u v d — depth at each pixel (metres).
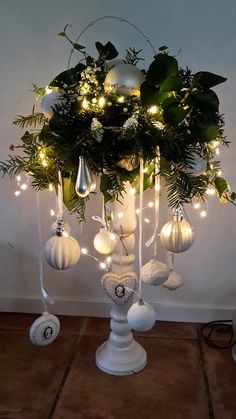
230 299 1.51
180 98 0.89
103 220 1.14
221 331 1.47
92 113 0.91
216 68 1.31
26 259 1.55
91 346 1.37
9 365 1.27
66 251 1.02
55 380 1.20
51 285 1.57
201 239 1.45
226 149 1.35
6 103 1.39
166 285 1.19
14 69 1.36
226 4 1.26
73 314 1.58
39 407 1.09
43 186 1.05
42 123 1.15
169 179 0.91
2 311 1.61
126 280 1.15
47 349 1.35
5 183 1.47
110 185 0.93
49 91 0.99
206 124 0.89
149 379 1.21
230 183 1.38
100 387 1.17
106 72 0.99
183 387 1.18
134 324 1.03
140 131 0.88
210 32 1.29
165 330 1.48
